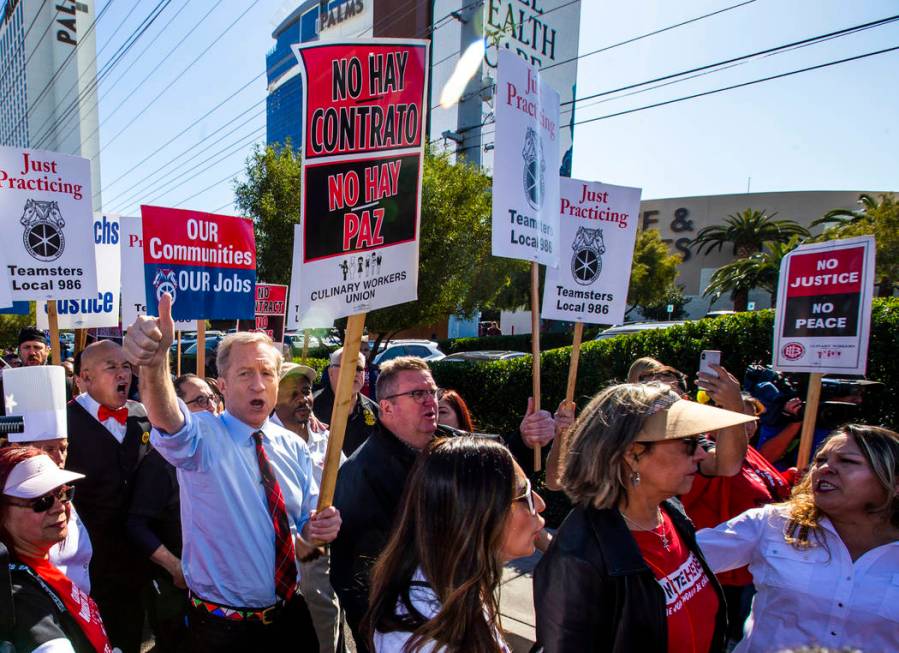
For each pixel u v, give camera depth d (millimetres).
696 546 1801
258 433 2283
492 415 7141
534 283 2922
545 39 48031
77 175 3932
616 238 3578
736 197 54156
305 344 6148
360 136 2023
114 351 2895
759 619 1954
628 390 1680
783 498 2934
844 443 1804
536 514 1443
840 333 2908
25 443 2111
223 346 2309
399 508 1478
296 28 58781
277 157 14430
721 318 5539
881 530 1807
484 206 15836
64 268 3869
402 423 2264
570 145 50812
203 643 2074
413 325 14414
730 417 1540
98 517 2799
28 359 5391
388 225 2080
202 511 2066
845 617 1756
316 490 2539
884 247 22641
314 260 1924
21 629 1442
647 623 1456
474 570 1274
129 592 2898
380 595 1354
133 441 2939
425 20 42781
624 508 1646
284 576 2160
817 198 52719
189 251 4246
